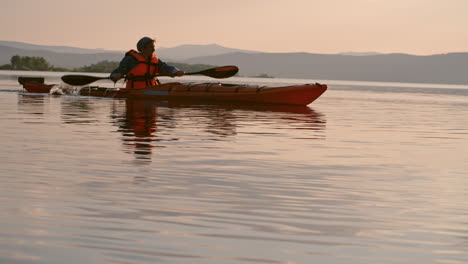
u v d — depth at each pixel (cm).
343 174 577
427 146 857
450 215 412
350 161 670
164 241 327
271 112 1516
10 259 290
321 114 1500
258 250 317
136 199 432
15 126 981
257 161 645
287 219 387
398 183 536
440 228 375
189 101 1947
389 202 451
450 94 3894
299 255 311
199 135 906
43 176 514
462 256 317
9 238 324
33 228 345
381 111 1705
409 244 337
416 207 435
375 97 2847
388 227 374
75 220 366
